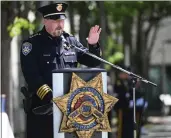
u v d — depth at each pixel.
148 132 44.00
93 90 12.39
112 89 32.38
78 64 15.10
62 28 14.04
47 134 13.57
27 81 13.91
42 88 13.38
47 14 13.95
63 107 12.23
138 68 61.62
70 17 46.22
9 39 31.86
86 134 12.35
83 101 12.33
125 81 31.00
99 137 12.53
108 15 53.56
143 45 62.03
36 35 14.12
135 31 65.06
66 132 12.30
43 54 13.95
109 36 62.53
